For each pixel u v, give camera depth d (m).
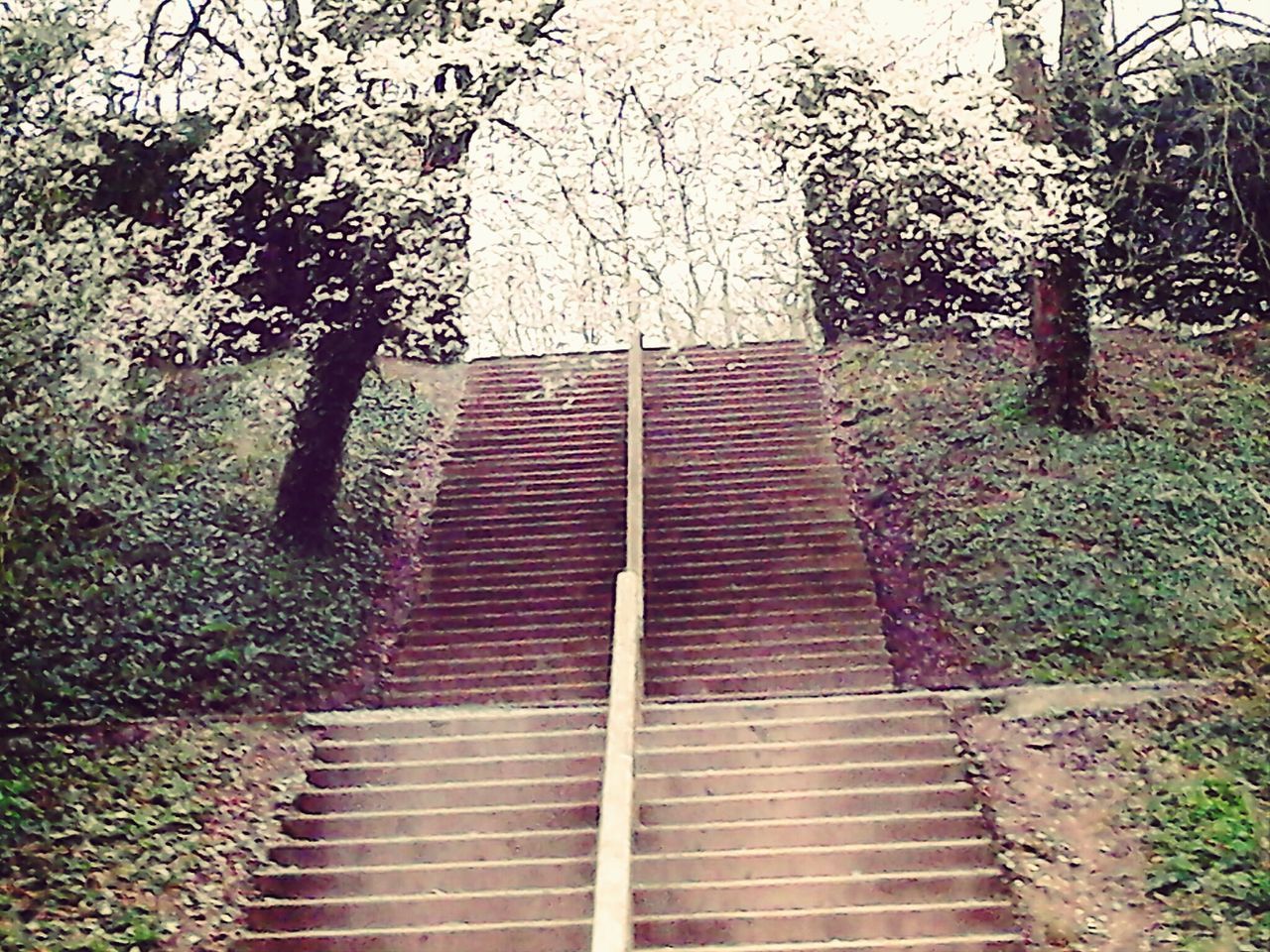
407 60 9.49
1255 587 8.97
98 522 9.23
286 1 10.15
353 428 12.90
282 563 10.42
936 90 9.95
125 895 6.52
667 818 7.07
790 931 6.24
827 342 14.20
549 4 10.09
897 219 11.41
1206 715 7.57
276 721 8.45
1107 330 12.87
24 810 6.99
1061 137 11.16
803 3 9.80
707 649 10.05
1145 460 10.93
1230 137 11.68
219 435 11.14
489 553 11.63
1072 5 11.39
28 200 8.27
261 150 10.07
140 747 7.85
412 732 8.24
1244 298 12.31
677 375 14.15
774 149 10.88
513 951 6.25
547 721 8.20
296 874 6.80
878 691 9.12
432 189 10.01
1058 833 6.70
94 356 8.21
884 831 6.83
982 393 12.52
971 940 6.07
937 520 10.89
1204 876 6.26
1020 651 9.19
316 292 10.48
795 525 11.46
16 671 8.12
